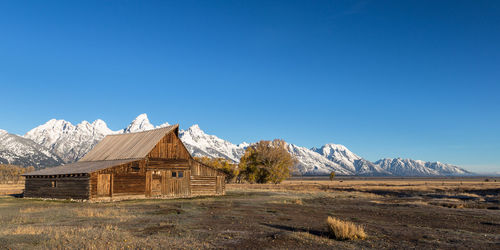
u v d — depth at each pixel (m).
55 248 11.94
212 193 45.12
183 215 22.70
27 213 23.05
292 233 15.55
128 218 20.34
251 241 13.80
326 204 34.88
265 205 31.50
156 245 12.69
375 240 14.34
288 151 94.81
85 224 17.73
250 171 92.06
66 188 36.31
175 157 41.97
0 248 11.96
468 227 19.31
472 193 58.59
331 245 13.24
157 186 39.69
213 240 13.93
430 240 14.52
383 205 34.25
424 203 36.97
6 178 100.25
